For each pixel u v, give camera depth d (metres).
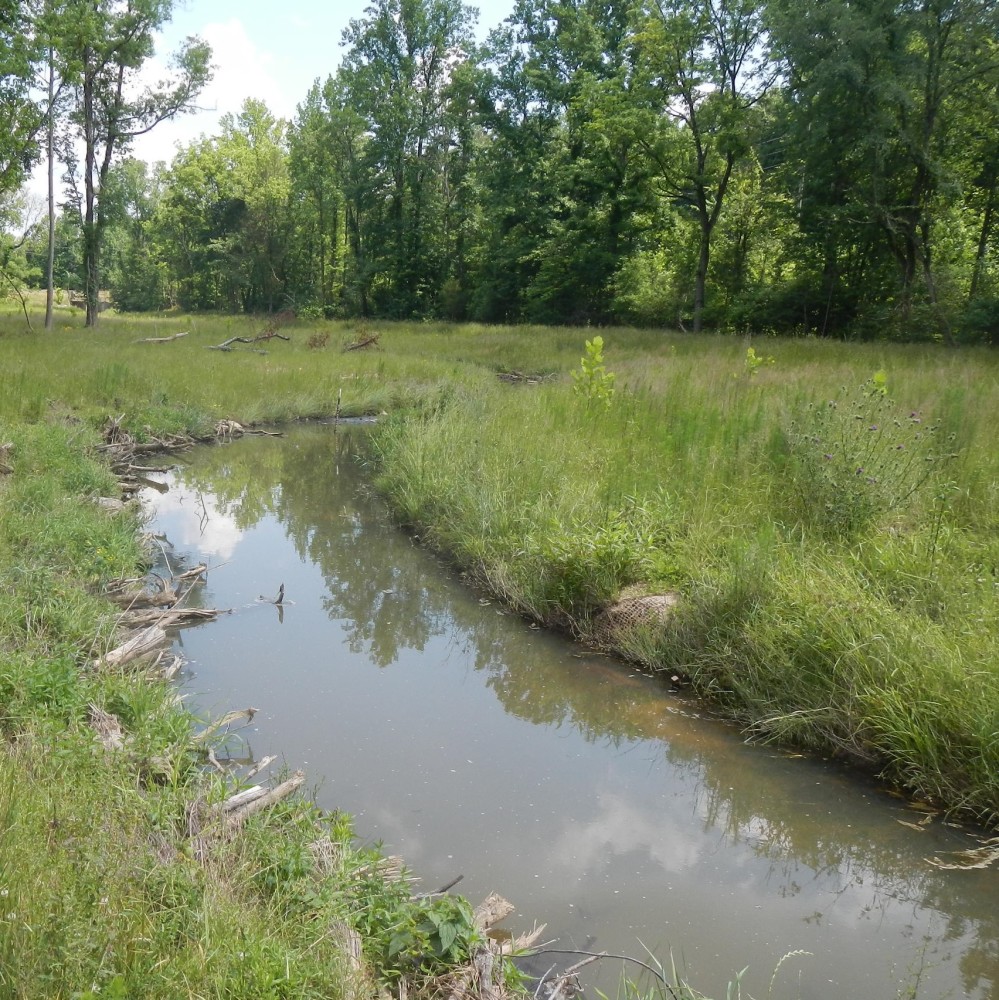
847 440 7.38
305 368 19.84
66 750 3.74
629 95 33.59
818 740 5.11
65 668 4.72
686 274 38.94
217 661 6.19
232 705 5.52
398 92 47.44
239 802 3.99
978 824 4.37
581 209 39.69
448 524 8.99
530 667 6.22
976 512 7.12
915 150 25.55
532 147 43.09
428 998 3.01
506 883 3.90
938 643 4.93
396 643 6.64
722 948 3.54
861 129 26.12
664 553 6.97
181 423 14.34
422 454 10.77
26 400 13.05
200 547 8.91
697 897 3.85
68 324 32.66
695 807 4.56
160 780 4.14
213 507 10.51
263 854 3.53
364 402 17.44
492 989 3.05
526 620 7.09
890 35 25.28
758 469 8.23
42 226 35.31
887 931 3.65
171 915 2.85
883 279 30.25
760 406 9.75
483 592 7.71
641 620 6.37
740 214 36.81
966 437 8.70
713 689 5.69
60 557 7.05
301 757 4.90
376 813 4.39
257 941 2.81
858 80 24.62
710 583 6.16
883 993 3.29
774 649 5.40
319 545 9.08
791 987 3.31
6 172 24.78
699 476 8.23
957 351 20.89
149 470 12.18
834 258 30.34
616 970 3.40
